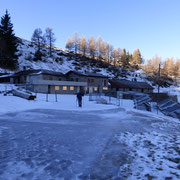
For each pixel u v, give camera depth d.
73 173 2.84
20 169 2.96
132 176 2.76
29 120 8.05
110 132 6.09
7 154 3.65
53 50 81.75
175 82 89.31
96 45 98.00
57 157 3.57
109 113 11.95
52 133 5.67
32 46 72.19
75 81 40.16
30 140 4.78
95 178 2.67
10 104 13.61
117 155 3.75
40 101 17.75
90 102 20.61
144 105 21.27
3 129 6.00
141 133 6.05
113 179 2.65
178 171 2.97
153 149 4.21
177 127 8.02
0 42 37.62
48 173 2.83
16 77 37.72
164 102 23.12
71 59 77.00
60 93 35.31
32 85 31.73
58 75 37.91
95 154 3.80
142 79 82.88
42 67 52.72
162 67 101.88
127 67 99.38
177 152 4.00
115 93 34.88
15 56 42.16
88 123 7.84
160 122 9.03
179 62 105.69
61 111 11.83
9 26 42.62
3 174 2.75
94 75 42.56
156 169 3.04
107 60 97.19
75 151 3.98
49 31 74.12
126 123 8.15
